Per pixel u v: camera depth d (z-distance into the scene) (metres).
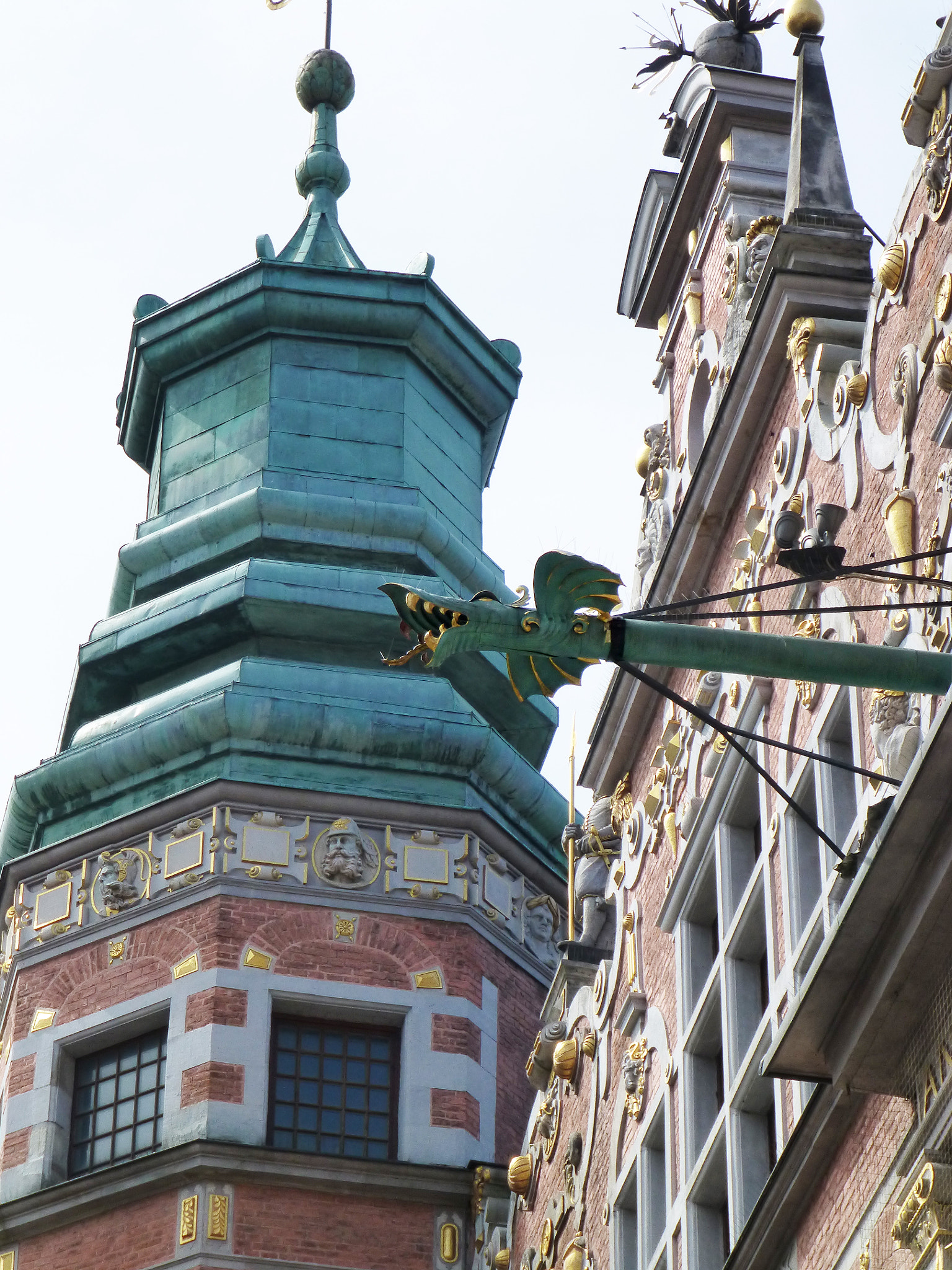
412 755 62.59
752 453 42.78
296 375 69.25
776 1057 30.50
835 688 37.69
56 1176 58.53
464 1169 57.31
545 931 63.09
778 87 47.00
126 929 60.72
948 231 35.91
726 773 41.47
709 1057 41.59
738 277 44.81
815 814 38.38
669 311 49.19
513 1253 51.97
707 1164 39.94
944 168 36.09
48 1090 59.50
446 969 60.31
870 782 35.47
